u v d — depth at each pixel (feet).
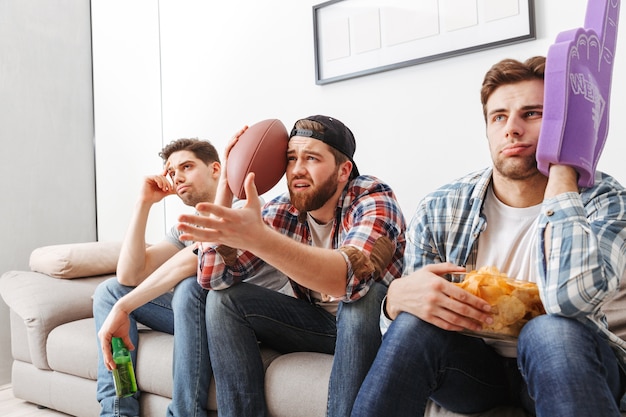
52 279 7.13
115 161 9.57
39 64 9.08
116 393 5.23
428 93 6.29
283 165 4.41
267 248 3.28
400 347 2.95
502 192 3.58
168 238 6.26
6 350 8.29
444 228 3.73
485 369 3.24
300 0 7.39
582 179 3.01
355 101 6.89
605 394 2.46
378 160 6.72
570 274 2.68
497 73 3.37
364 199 4.33
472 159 5.99
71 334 6.30
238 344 4.37
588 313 2.69
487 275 2.99
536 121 3.28
